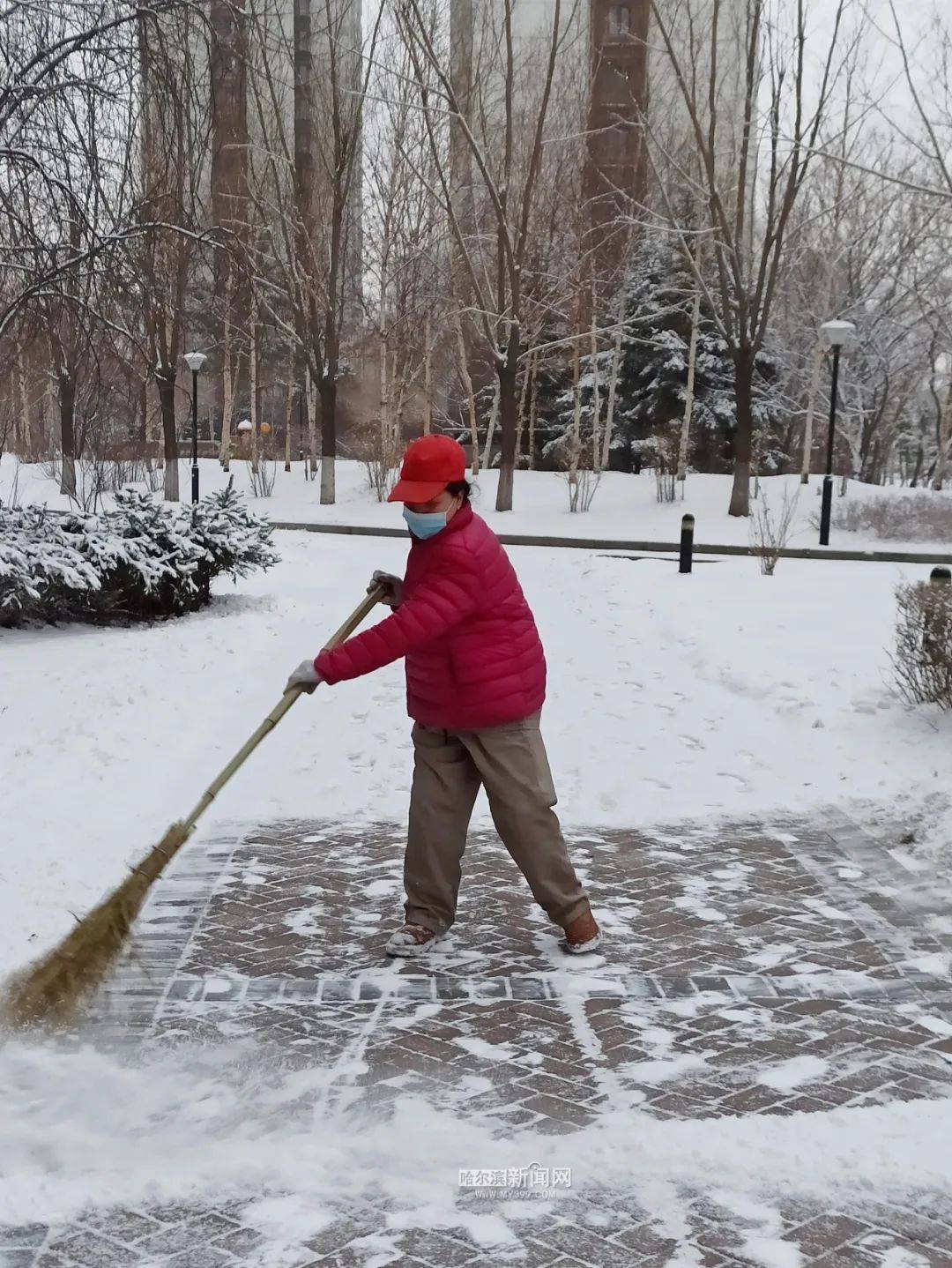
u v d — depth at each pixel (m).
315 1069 3.34
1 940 4.26
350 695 8.93
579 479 32.75
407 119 31.34
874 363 37.47
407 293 32.94
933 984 3.99
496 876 5.13
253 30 10.05
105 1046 3.48
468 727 4.09
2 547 11.08
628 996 3.89
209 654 10.66
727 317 27.16
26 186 9.87
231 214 15.93
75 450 21.73
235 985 3.95
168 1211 2.62
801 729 7.54
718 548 23.19
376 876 5.13
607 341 37.66
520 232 28.14
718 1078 3.29
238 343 37.59
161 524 13.07
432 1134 2.92
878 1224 2.57
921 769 6.57
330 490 31.39
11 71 9.55
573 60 33.69
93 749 7.30
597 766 6.98
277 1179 2.73
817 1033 3.60
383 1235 2.52
